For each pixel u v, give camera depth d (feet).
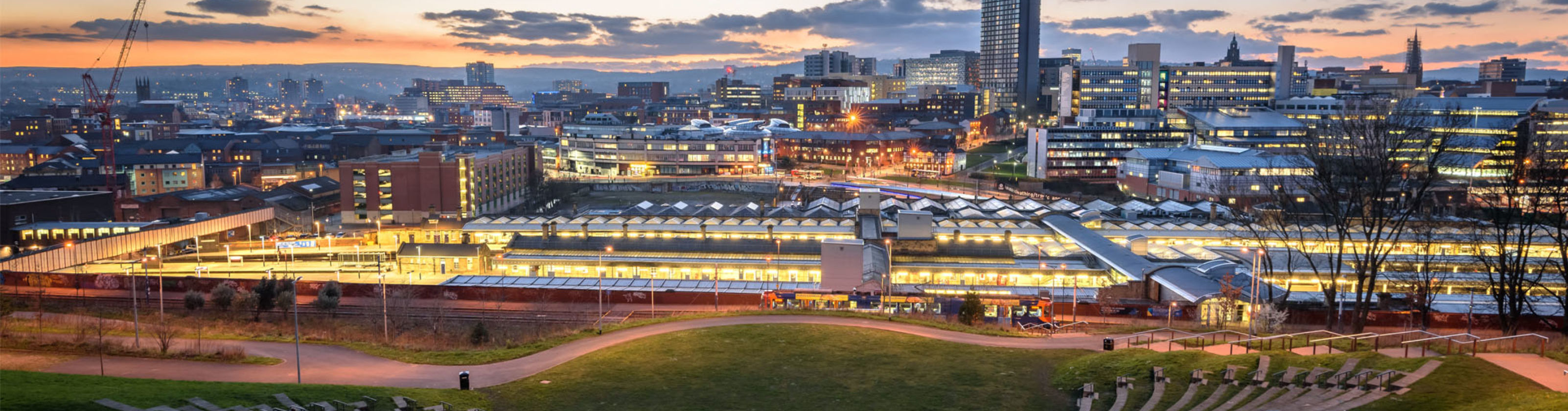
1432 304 387.14
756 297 422.41
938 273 472.03
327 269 545.03
